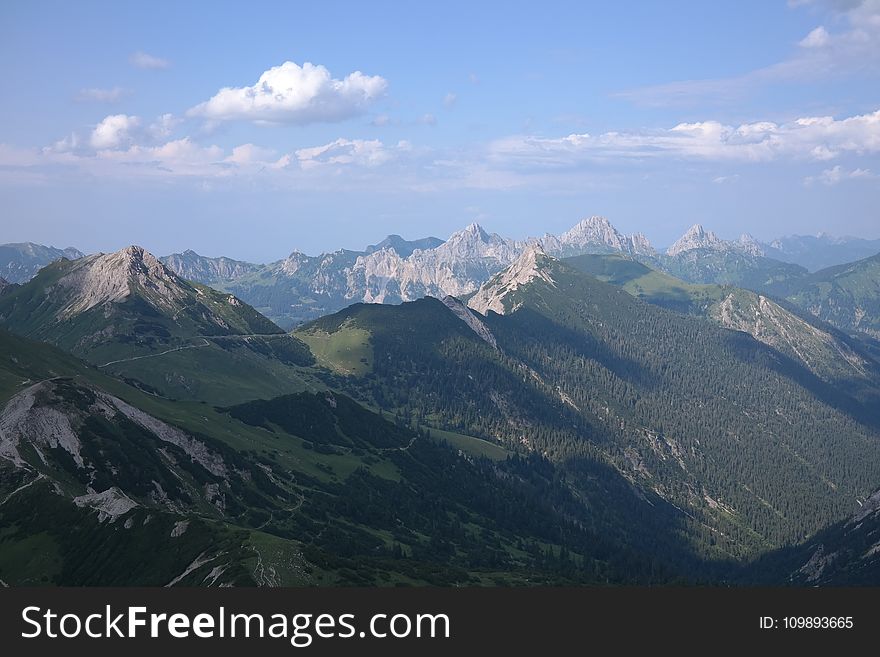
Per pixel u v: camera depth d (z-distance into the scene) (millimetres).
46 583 154375
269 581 136625
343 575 148125
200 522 160375
